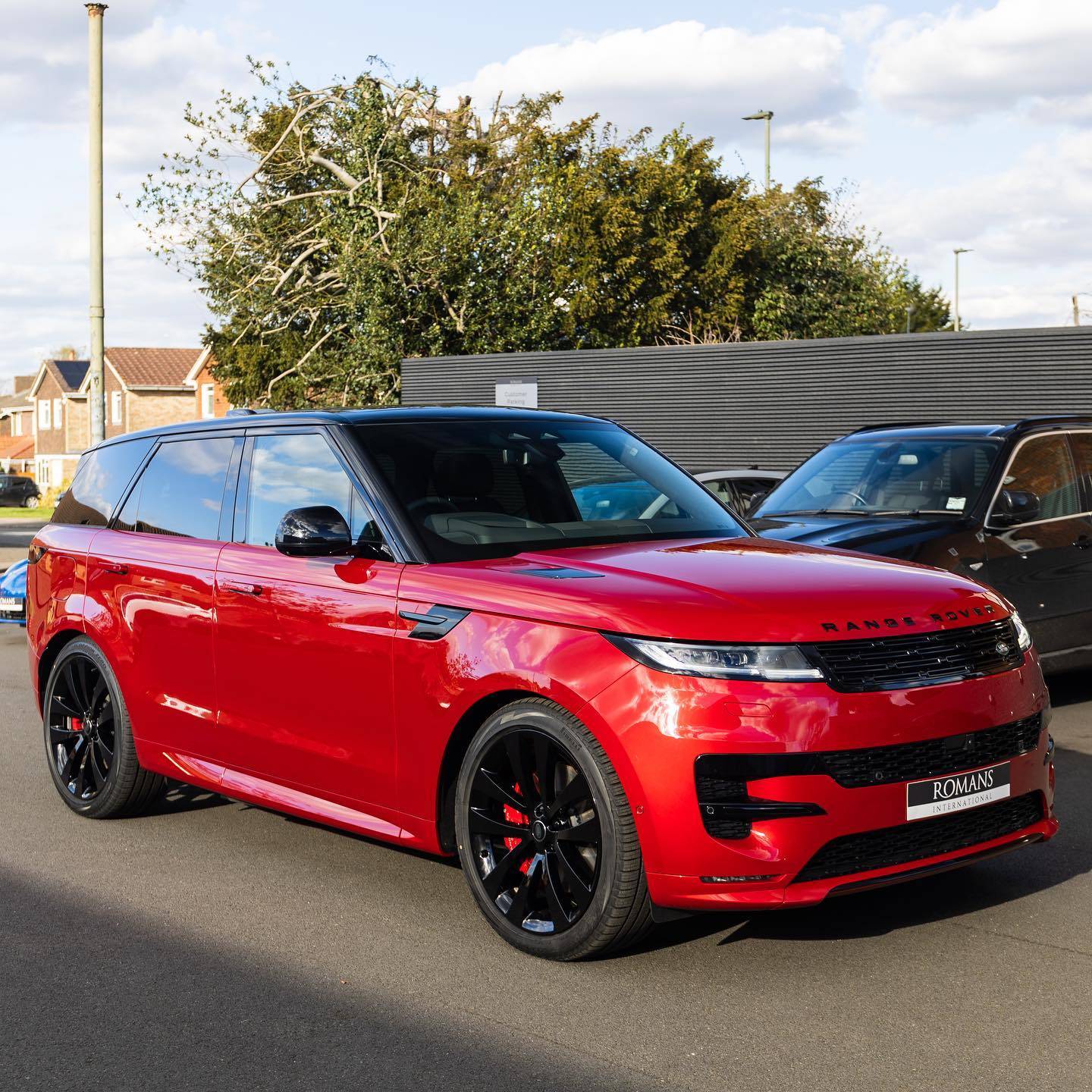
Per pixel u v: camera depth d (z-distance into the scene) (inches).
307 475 200.5
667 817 145.4
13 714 336.2
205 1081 130.8
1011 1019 140.6
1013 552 305.4
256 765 200.2
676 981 153.1
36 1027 145.3
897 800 148.5
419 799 173.3
